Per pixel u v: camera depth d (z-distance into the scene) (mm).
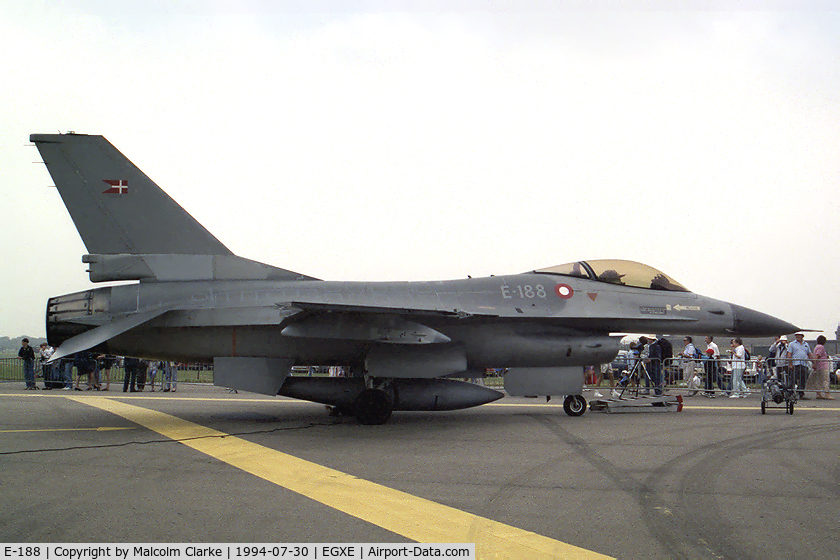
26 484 6332
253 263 11617
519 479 6684
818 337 17109
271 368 11219
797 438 9484
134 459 7625
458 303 11664
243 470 7035
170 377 19578
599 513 5434
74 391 18906
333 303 10000
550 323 12219
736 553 4477
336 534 4840
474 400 11602
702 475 6906
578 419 11906
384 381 11344
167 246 11297
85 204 11109
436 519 5234
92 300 10953
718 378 17562
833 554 4461
